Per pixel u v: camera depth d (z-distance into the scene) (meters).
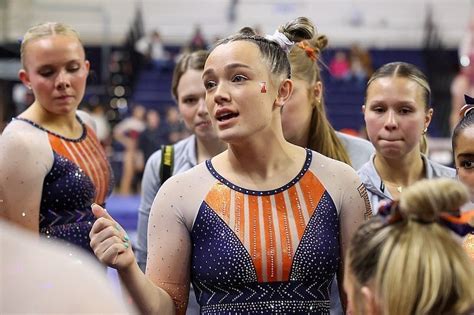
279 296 2.45
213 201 2.52
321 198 2.55
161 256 2.56
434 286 1.81
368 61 18.98
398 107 3.27
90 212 3.40
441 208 1.88
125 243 2.37
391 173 3.43
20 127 3.26
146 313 2.45
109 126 15.06
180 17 21.55
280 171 2.56
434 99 17.77
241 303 2.45
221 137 2.48
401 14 21.59
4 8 17.73
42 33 3.38
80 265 1.31
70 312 1.25
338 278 2.70
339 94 18.50
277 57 2.57
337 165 2.64
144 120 15.55
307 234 2.49
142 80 18.98
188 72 3.94
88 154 3.47
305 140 3.41
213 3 21.66
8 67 12.59
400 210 1.91
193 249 2.55
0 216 3.17
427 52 20.09
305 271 2.47
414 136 3.29
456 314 1.82
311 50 3.36
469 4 21.45
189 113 3.93
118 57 18.47
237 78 2.48
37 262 1.28
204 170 2.60
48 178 3.26
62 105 3.35
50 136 3.31
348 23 21.58
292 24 3.37
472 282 1.84
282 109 3.27
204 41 20.22
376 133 3.32
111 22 20.89
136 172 12.91
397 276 1.83
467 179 2.98
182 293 2.58
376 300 1.89
